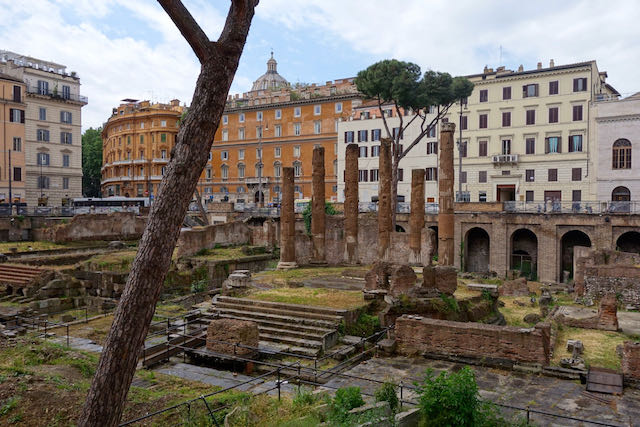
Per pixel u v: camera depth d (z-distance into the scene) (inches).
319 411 526.9
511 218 2365.9
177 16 345.1
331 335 856.3
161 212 351.9
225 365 776.3
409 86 2030.0
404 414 494.9
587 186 2632.9
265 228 2017.7
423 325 801.6
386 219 1642.5
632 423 563.2
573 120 2667.3
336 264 1669.5
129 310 341.7
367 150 3253.0
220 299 1050.7
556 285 1950.1
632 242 2233.0
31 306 1227.9
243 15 375.6
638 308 1424.7
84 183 5315.0
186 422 497.7
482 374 721.6
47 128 3152.1
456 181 2987.2
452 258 1403.8
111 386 333.4
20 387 546.9
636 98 2506.2
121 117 4463.6
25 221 2033.7
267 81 5753.0
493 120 2876.5
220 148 4126.5
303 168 3764.8
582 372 705.6
